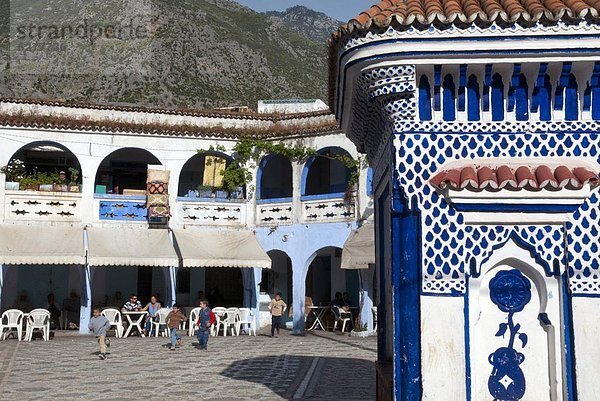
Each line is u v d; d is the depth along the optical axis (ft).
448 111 30.07
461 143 29.89
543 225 29.14
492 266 29.45
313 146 109.60
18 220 101.86
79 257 97.40
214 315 101.86
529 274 29.45
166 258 100.94
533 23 27.96
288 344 90.99
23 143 102.94
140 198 107.55
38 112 104.58
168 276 107.04
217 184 115.34
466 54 28.58
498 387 28.96
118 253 99.25
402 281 29.50
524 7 30.12
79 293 112.06
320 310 113.70
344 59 30.19
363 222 103.50
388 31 28.60
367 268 97.40
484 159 29.78
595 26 27.86
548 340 29.12
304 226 109.09
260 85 319.06
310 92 333.21
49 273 111.45
